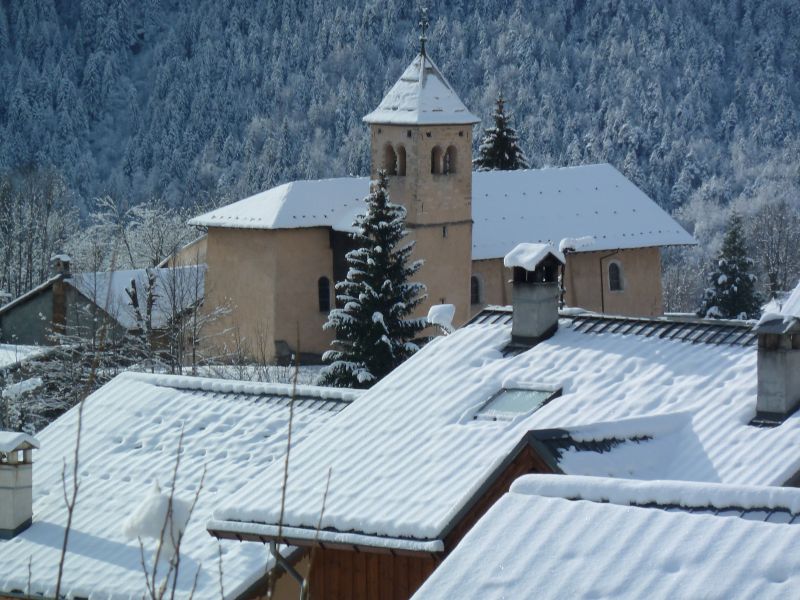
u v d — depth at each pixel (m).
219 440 37.09
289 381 82.31
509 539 21.72
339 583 30.09
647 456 29.78
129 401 39.91
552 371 33.59
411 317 99.19
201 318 90.25
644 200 117.75
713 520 21.23
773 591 19.89
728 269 126.56
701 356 32.81
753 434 30.06
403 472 30.59
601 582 20.66
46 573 33.22
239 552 31.55
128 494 35.78
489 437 31.25
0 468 34.97
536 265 34.88
